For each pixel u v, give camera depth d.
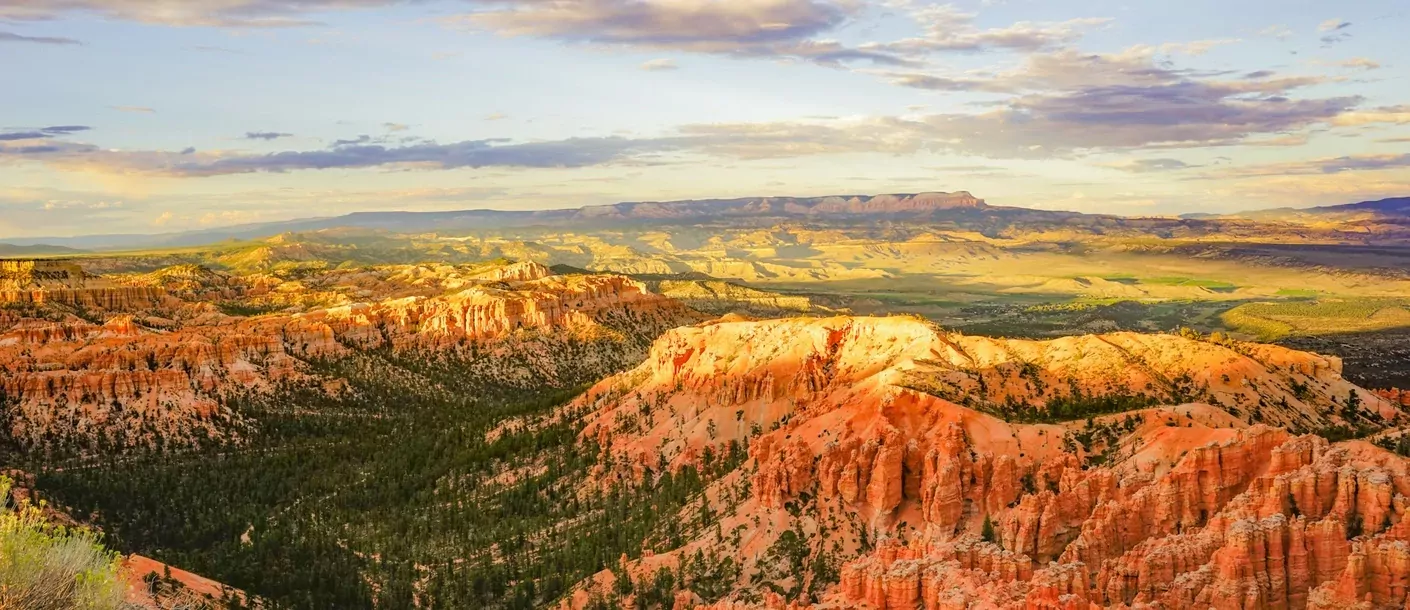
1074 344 191.75
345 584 163.75
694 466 194.88
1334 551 102.00
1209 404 167.75
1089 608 99.69
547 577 160.75
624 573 149.75
